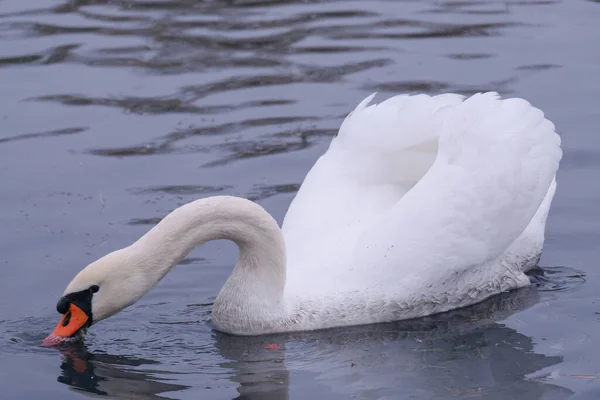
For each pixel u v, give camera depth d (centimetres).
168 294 1311
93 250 1387
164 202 1515
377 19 2214
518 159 1287
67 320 1166
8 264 1357
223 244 1441
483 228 1268
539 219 1365
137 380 1104
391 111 1339
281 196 1523
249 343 1201
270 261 1209
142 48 2070
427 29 2147
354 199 1320
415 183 1365
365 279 1246
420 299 1262
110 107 1834
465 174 1268
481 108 1306
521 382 1090
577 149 1655
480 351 1170
